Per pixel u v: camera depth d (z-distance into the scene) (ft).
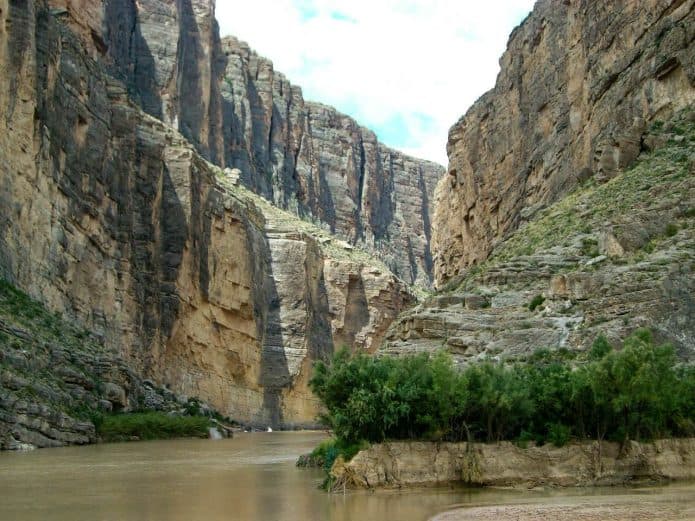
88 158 252.01
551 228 172.55
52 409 172.76
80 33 320.91
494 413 102.58
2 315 181.16
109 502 91.76
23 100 213.05
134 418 208.13
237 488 104.63
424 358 106.63
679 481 105.50
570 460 103.35
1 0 208.64
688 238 136.67
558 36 243.81
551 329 130.82
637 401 104.37
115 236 266.77
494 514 82.33
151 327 282.15
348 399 101.55
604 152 185.98
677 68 177.68
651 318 122.11
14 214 205.67
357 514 82.79
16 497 95.40
